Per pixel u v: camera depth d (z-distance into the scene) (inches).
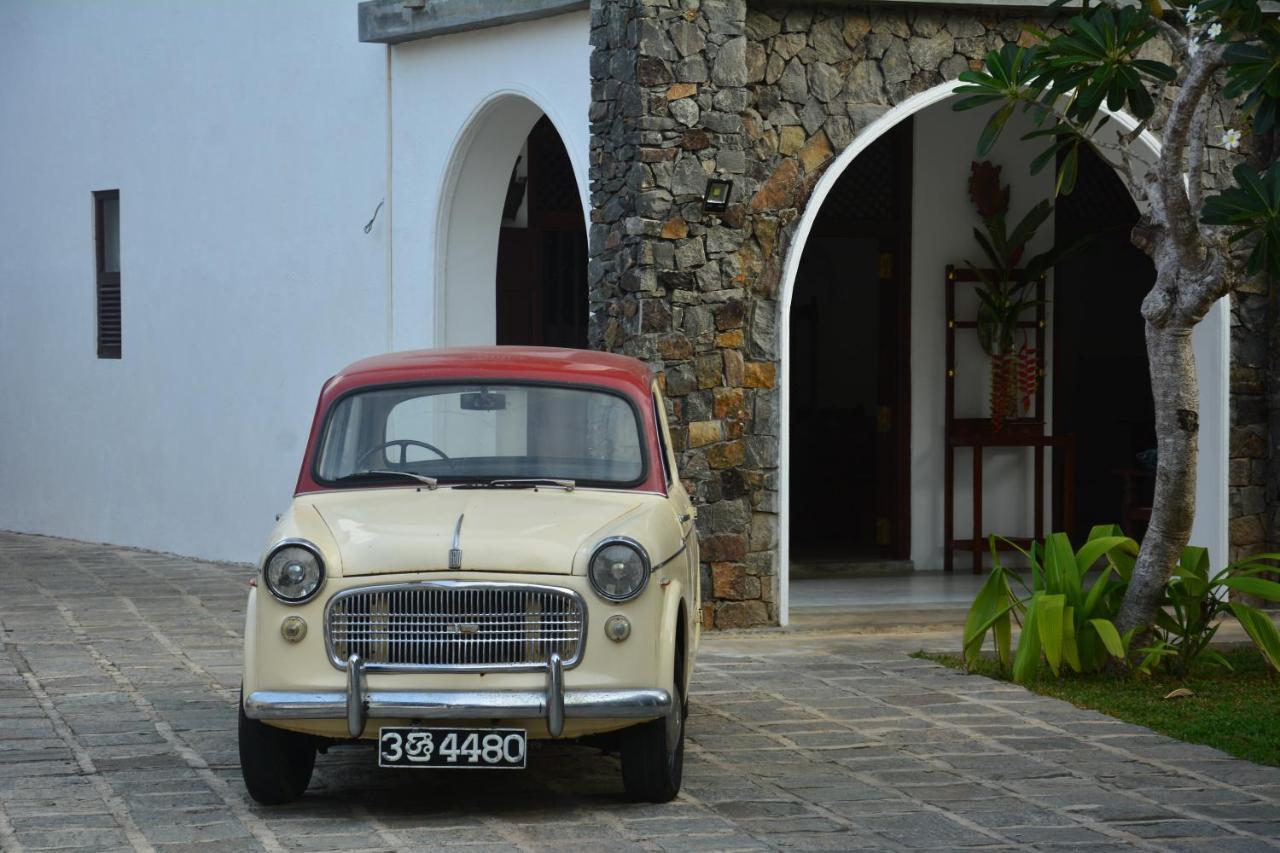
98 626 408.5
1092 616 348.8
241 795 248.5
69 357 615.2
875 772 265.9
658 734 237.6
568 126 417.1
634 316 392.2
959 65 416.5
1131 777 263.7
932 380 513.3
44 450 629.9
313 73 500.1
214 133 540.7
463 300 461.7
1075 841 226.1
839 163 406.0
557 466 260.7
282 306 515.2
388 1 455.5
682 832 229.1
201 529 550.9
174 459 562.3
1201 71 301.6
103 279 599.5
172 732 289.7
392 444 262.7
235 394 535.2
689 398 395.9
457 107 450.0
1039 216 501.7
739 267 399.2
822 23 406.0
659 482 259.4
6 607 440.1
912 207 509.0
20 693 323.9
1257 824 235.8
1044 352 512.7
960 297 512.7
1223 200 261.7
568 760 276.4
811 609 436.5
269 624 230.4
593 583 228.1
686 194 392.2
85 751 275.1
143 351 575.5
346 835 226.8
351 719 225.3
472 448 262.2
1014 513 523.5
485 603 227.6
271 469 521.0
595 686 227.6
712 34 392.5
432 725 228.8
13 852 217.2
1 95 649.6
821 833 229.1
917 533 515.5
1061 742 288.5
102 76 590.9
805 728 298.8
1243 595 441.4
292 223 510.3
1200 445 442.6
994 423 506.9
